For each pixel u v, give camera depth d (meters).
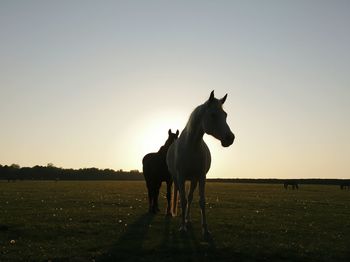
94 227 11.68
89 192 31.92
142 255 8.41
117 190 37.06
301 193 38.94
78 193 29.91
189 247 8.98
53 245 9.21
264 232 11.31
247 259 8.20
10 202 20.03
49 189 36.84
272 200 25.53
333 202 25.14
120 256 8.23
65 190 35.03
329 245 9.70
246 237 10.50
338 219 15.14
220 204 20.92
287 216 15.73
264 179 147.75
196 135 9.84
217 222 13.10
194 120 9.83
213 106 9.37
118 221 13.03
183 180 10.40
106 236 10.36
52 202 20.36
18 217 13.69
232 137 9.01
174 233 10.66
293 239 10.42
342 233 11.77
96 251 8.69
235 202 22.91
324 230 12.24
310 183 108.75
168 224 12.26
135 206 18.73
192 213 15.87
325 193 40.34
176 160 10.47
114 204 19.72
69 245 9.24
